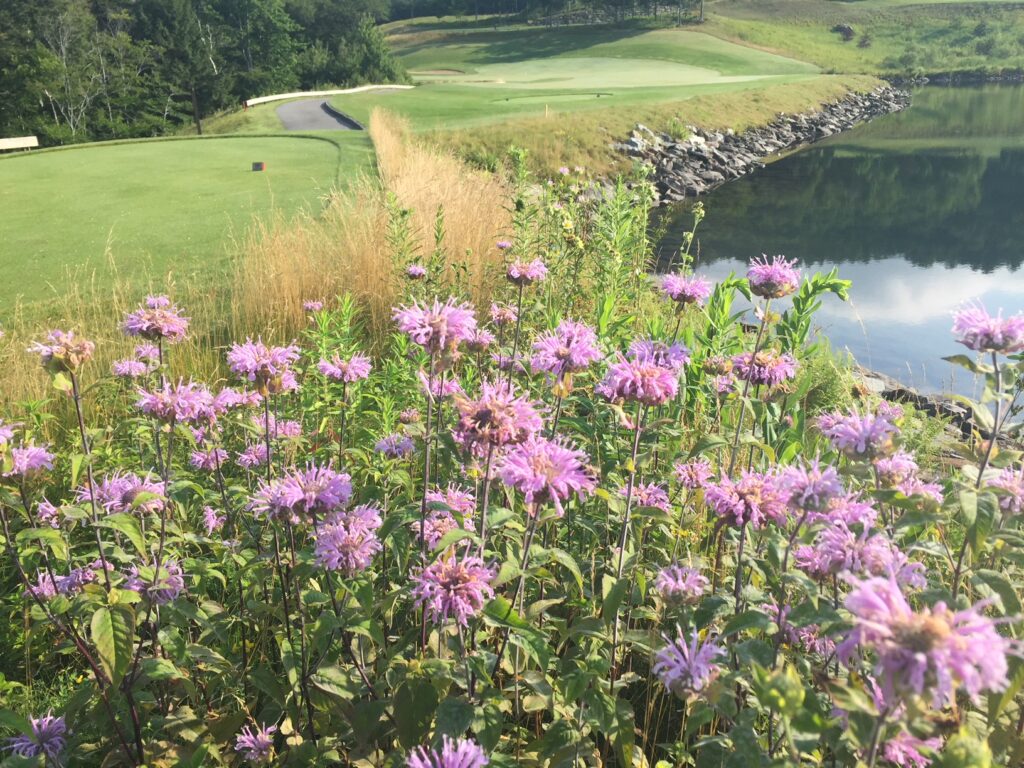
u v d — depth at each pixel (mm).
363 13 87188
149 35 65750
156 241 12109
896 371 11156
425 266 7367
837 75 74438
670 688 1932
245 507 2855
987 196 26281
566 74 74875
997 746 2072
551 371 2984
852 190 28469
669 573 2566
